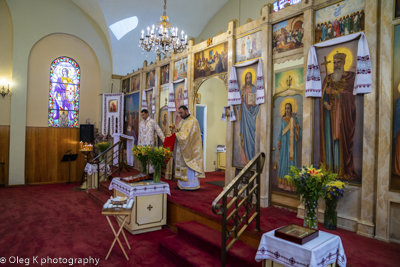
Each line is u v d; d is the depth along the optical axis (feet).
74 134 39.01
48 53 37.63
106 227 19.30
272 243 9.61
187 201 18.95
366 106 13.44
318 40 15.84
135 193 17.70
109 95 39.04
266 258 9.73
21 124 35.09
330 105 15.23
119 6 35.86
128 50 41.42
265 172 18.35
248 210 12.84
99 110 40.86
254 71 19.62
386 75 12.84
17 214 22.18
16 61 34.88
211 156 38.19
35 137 36.40
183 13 39.04
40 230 18.45
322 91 15.58
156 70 31.99
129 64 42.47
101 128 40.73
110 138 38.75
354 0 14.34
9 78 34.76
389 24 12.77
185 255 13.44
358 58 13.47
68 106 39.17
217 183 26.78
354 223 13.97
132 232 17.84
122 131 38.11
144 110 28.99
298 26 17.13
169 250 14.40
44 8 36.88
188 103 26.55
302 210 15.60
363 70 13.32
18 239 16.80
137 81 37.27
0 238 16.94
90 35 40.16
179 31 41.19
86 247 15.72
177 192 21.89
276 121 18.63
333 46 15.07
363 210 13.48
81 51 40.01
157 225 18.75
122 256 14.66
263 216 15.92
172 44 22.54
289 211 17.13
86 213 22.70
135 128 37.17
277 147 18.52
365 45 13.37
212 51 23.95
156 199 18.66
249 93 20.01
